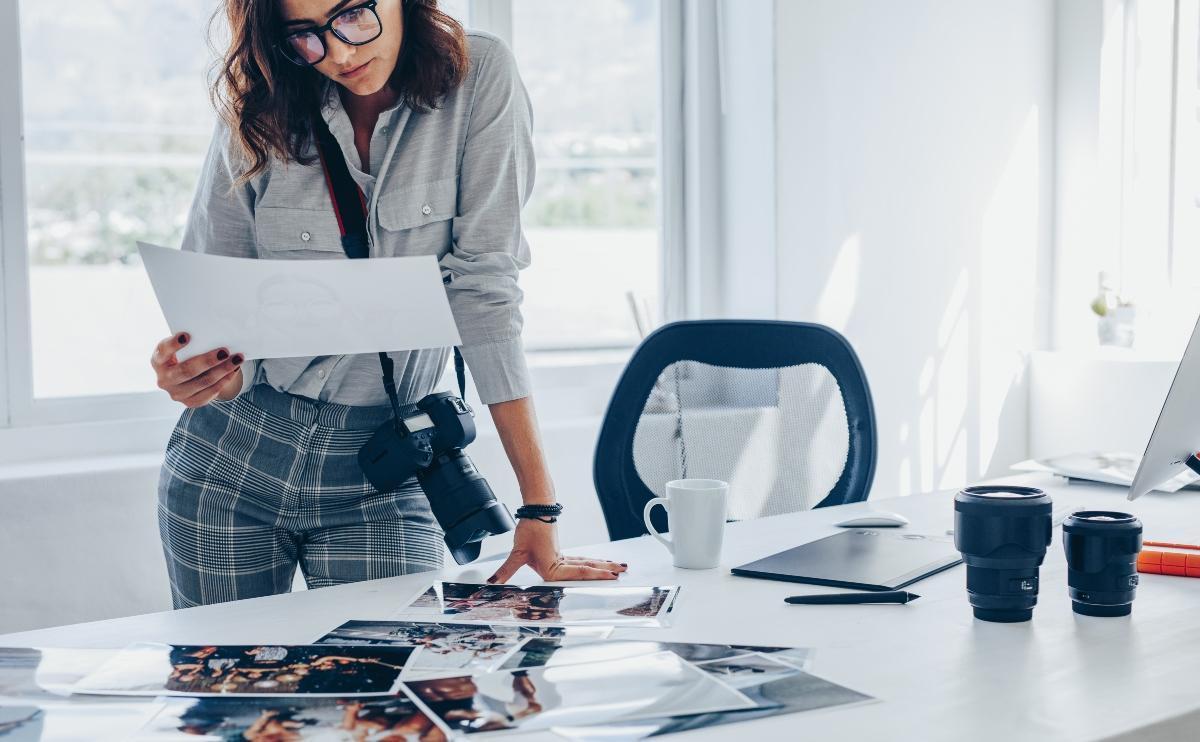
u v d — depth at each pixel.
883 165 2.94
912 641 1.00
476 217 1.50
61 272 2.33
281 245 1.51
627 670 0.93
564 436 2.58
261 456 1.52
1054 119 3.27
